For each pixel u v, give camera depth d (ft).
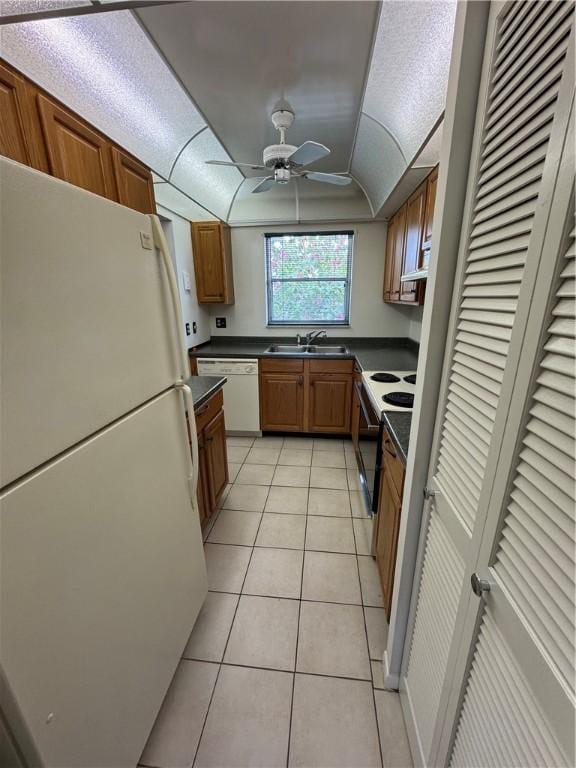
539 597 1.54
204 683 4.12
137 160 5.61
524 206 1.73
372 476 6.72
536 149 1.62
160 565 3.54
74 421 2.32
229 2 3.78
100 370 2.57
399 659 3.88
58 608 2.19
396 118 5.69
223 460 7.59
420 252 6.96
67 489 2.25
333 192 10.35
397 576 3.62
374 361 9.20
